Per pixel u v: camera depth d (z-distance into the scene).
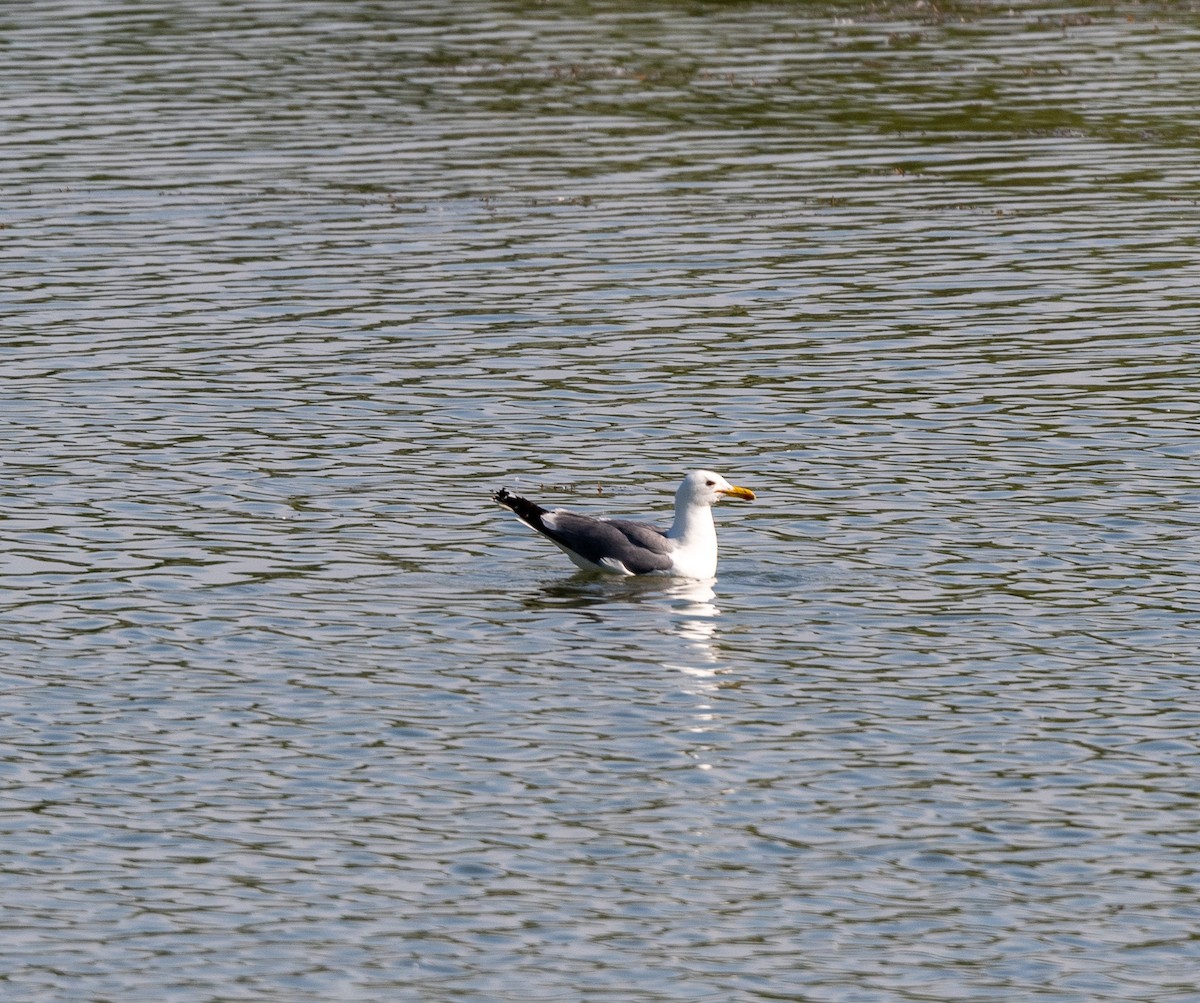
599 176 41.41
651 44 53.59
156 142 44.03
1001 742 18.36
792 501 24.80
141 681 19.78
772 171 41.62
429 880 16.09
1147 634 20.70
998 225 37.59
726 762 18.02
